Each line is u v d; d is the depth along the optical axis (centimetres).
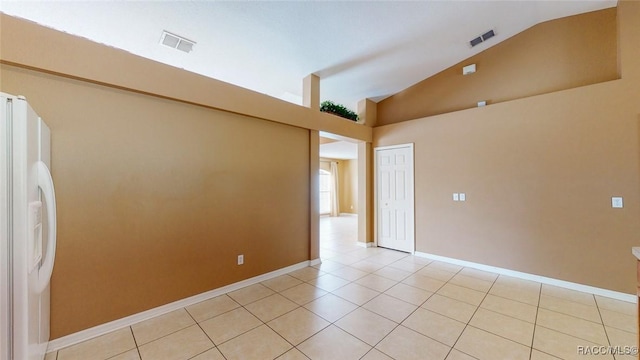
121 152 211
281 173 334
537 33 322
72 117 189
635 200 252
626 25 258
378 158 480
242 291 282
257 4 234
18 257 120
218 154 271
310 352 180
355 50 322
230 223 281
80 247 192
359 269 354
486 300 259
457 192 372
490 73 359
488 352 179
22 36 168
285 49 308
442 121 389
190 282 249
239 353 179
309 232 371
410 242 431
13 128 120
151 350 182
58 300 182
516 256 320
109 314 204
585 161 277
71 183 188
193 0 223
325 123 386
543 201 302
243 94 285
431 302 255
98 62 195
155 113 229
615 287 260
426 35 312
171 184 238
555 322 217
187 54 305
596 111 271
